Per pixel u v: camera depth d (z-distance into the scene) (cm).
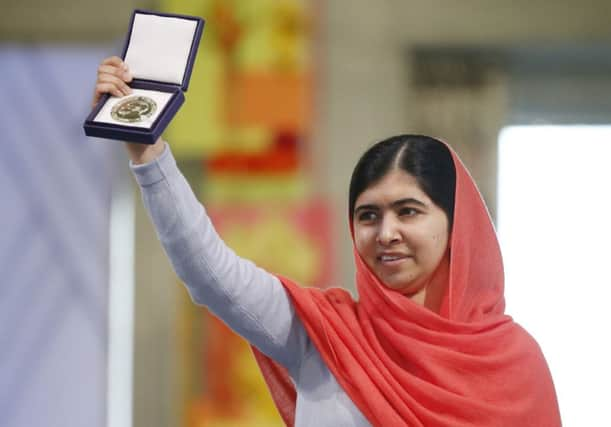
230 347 1134
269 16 1161
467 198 506
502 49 1191
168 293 1147
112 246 1171
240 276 473
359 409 468
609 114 1215
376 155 499
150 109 458
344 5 1173
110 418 1152
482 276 513
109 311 1163
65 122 1188
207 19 1159
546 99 1218
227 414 1127
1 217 1179
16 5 1195
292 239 1141
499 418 474
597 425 1172
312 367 489
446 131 1172
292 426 517
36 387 1156
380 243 486
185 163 1153
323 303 504
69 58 1193
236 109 1154
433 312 499
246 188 1149
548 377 505
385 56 1168
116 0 1192
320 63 1163
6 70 1195
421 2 1177
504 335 500
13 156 1185
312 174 1151
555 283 1192
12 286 1170
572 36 1173
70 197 1179
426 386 474
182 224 456
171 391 1138
